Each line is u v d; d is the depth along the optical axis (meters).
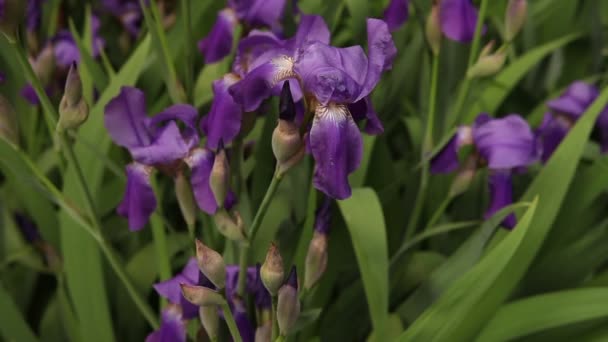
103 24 1.64
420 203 1.18
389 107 1.27
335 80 0.88
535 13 1.58
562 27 1.58
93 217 1.02
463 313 1.05
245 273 0.97
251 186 1.21
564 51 1.57
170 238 1.25
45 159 1.32
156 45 1.10
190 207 1.01
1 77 1.10
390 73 1.25
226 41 1.16
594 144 1.33
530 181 1.27
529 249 1.10
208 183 0.99
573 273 1.20
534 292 1.20
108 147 1.19
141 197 1.03
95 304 1.16
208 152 1.00
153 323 1.08
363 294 1.18
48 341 1.26
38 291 1.34
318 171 0.89
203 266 0.89
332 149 0.89
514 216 1.11
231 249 1.09
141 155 0.99
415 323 1.06
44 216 1.27
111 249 1.04
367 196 1.11
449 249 1.27
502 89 1.31
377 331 1.09
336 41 1.42
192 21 1.33
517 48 1.60
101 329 1.17
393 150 1.49
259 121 1.21
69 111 0.96
